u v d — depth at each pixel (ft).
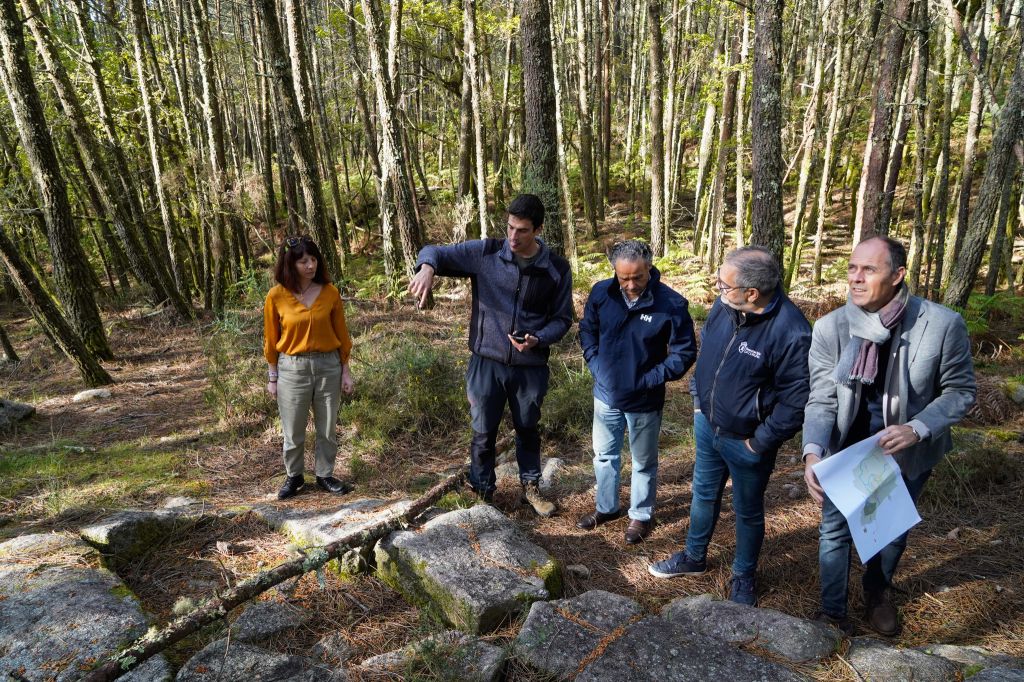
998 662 7.10
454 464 14.37
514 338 10.69
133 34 31.12
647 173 49.32
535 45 21.38
